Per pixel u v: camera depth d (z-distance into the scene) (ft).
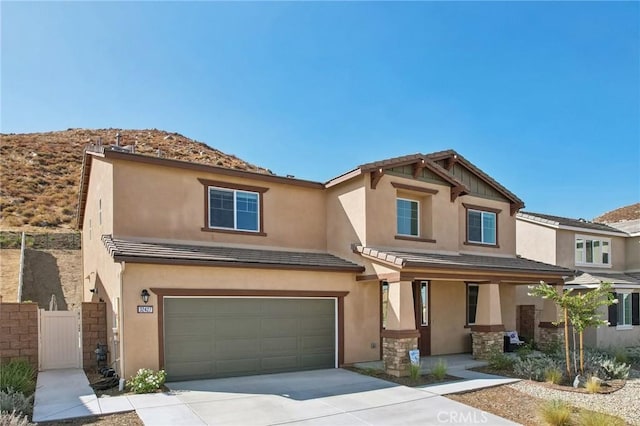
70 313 47.67
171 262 40.06
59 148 197.77
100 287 51.24
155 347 39.47
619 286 72.54
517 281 62.18
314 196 56.44
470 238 64.64
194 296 41.93
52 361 46.44
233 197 50.72
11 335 44.62
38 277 92.02
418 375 42.78
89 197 62.54
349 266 50.14
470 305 63.46
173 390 37.29
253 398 35.09
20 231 115.44
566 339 45.96
